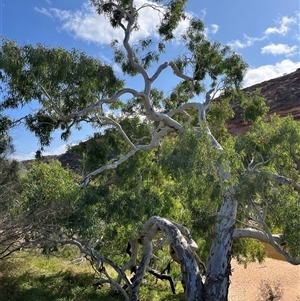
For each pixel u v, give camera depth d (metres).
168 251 11.47
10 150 12.35
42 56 9.63
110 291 10.23
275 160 8.86
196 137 7.23
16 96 10.66
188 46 13.12
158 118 11.12
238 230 8.33
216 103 14.02
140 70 11.55
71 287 10.17
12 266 11.32
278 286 12.20
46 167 8.84
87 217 8.23
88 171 12.82
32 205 7.91
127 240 9.45
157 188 10.73
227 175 7.55
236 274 15.71
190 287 7.32
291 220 7.00
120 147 13.70
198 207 8.28
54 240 8.45
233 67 12.63
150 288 11.28
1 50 9.52
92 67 10.29
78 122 11.77
